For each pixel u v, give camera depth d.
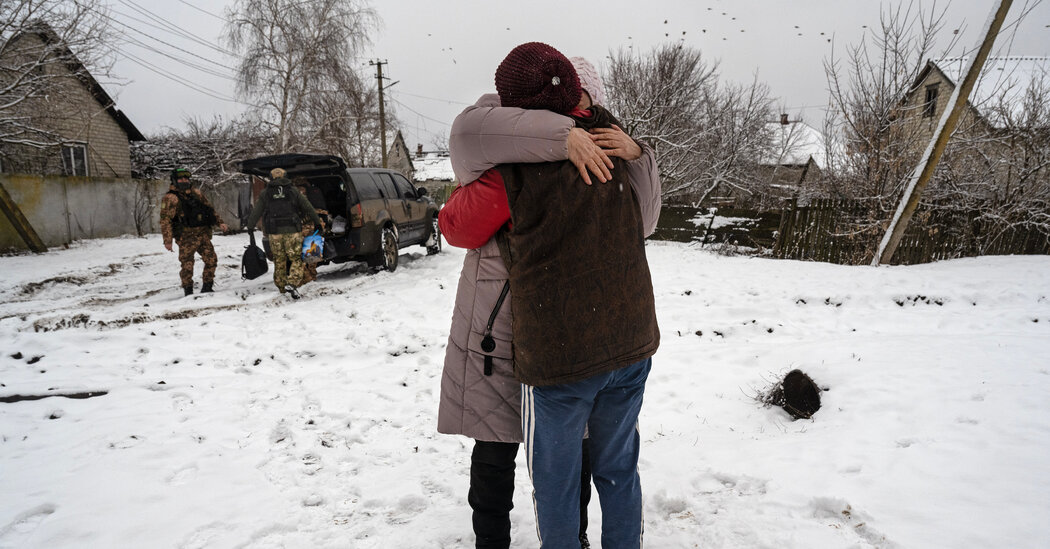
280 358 4.88
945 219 11.62
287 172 8.55
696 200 19.78
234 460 2.96
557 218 1.58
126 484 2.65
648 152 1.78
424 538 2.26
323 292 7.73
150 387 4.08
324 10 24.92
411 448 3.17
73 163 20.69
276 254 7.28
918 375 3.73
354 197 8.45
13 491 2.57
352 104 26.73
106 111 21.72
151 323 5.91
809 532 2.14
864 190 11.46
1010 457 2.51
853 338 5.02
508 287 1.78
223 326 5.82
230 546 2.20
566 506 1.73
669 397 4.02
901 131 11.33
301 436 3.29
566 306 1.58
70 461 2.89
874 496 2.32
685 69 17.59
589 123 1.68
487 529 1.98
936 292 7.23
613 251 1.63
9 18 13.27
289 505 2.52
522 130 1.57
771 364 4.44
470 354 1.87
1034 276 8.52
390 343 5.34
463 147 1.65
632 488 1.84
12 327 5.47
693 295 7.27
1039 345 4.36
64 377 4.19
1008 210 12.21
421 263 10.15
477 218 1.70
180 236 7.52
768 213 12.95
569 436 1.67
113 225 16.47
